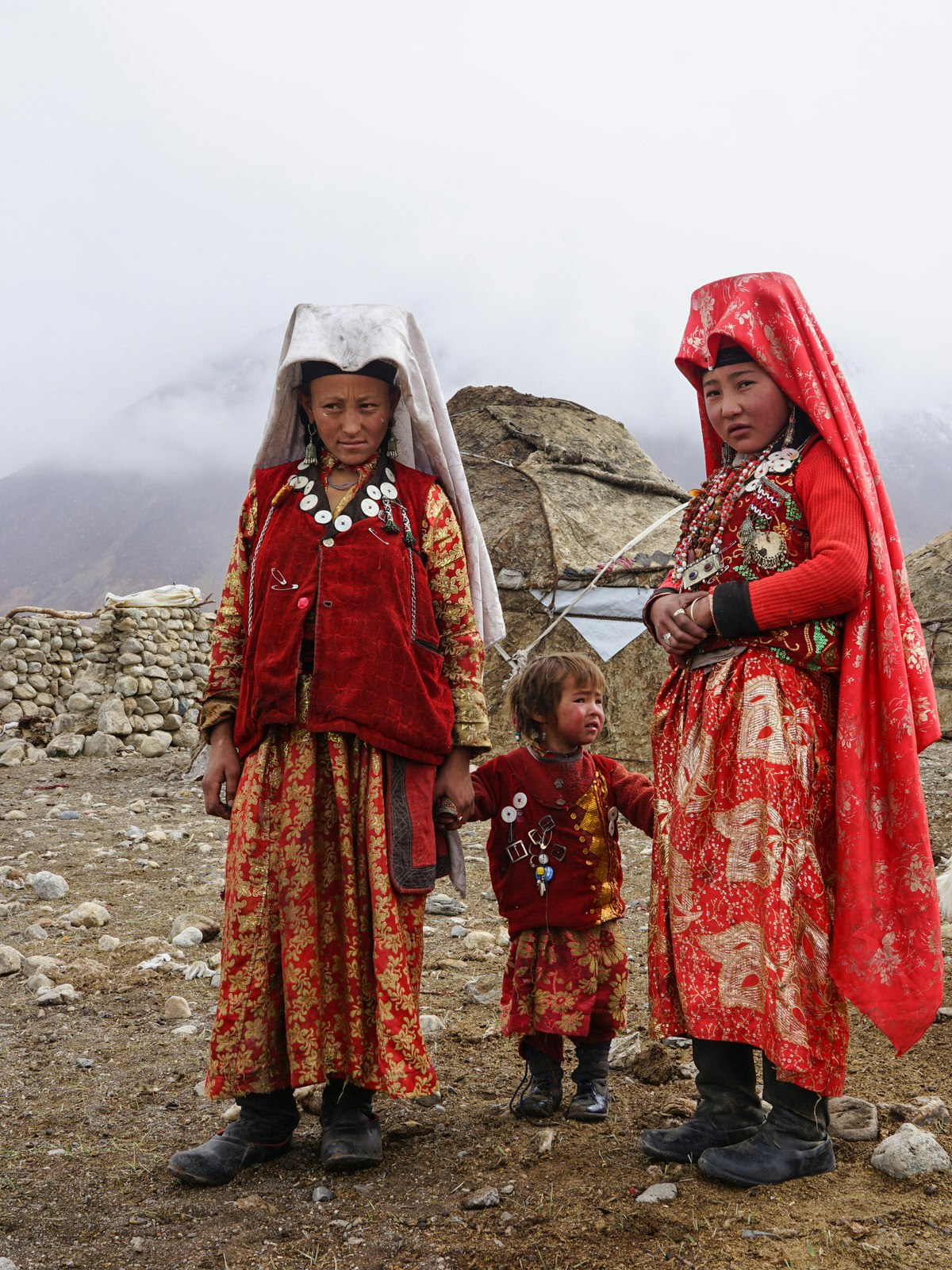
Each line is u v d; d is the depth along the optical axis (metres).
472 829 7.43
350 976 2.61
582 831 2.97
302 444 3.07
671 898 2.53
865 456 2.55
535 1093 2.90
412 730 2.70
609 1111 2.90
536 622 9.63
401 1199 2.45
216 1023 2.62
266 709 2.67
